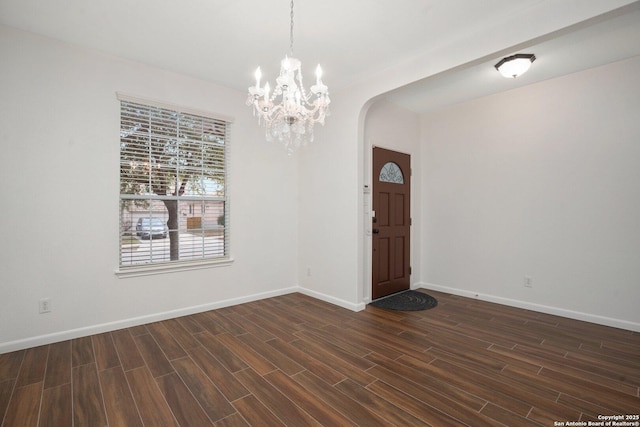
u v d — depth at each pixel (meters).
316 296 3.96
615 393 1.90
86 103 2.71
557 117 3.30
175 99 3.19
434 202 4.43
